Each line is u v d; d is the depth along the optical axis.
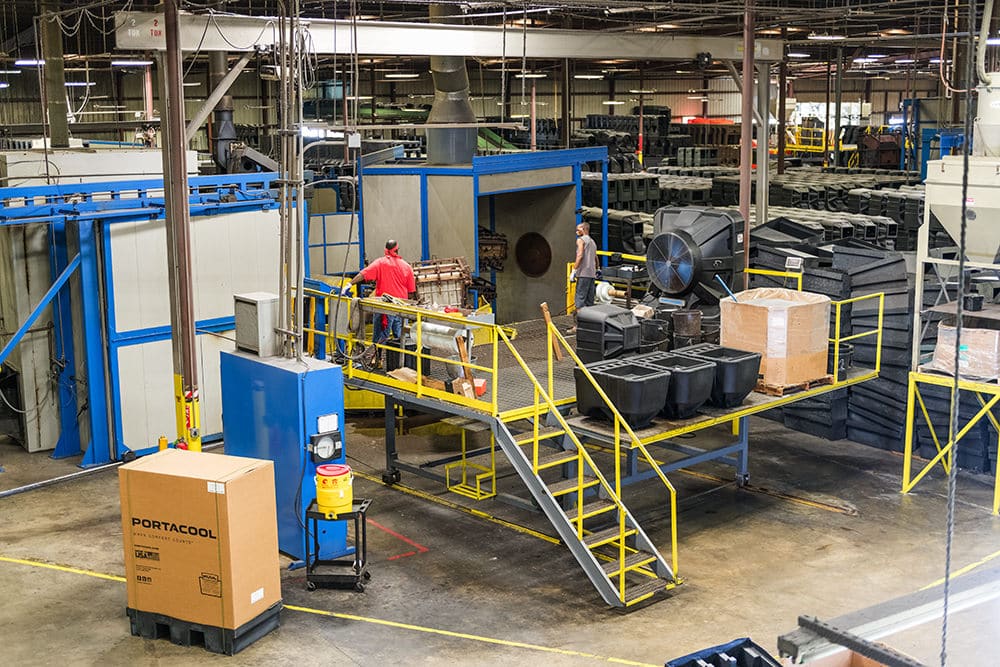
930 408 14.50
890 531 12.11
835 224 23.86
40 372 15.09
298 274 11.33
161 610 9.45
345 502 10.54
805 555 11.44
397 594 10.52
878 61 47.94
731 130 49.84
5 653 9.30
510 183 18.64
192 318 12.02
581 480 10.52
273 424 11.26
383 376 12.86
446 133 19.27
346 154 15.70
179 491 9.09
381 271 13.60
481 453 13.87
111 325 14.27
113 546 11.79
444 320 11.89
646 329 13.23
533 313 21.64
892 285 14.85
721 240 14.73
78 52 32.78
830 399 15.53
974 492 13.44
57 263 14.61
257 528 9.38
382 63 43.59
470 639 9.54
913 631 7.93
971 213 12.34
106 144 22.12
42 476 14.19
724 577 10.89
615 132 39.88
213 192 15.25
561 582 10.82
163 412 14.97
